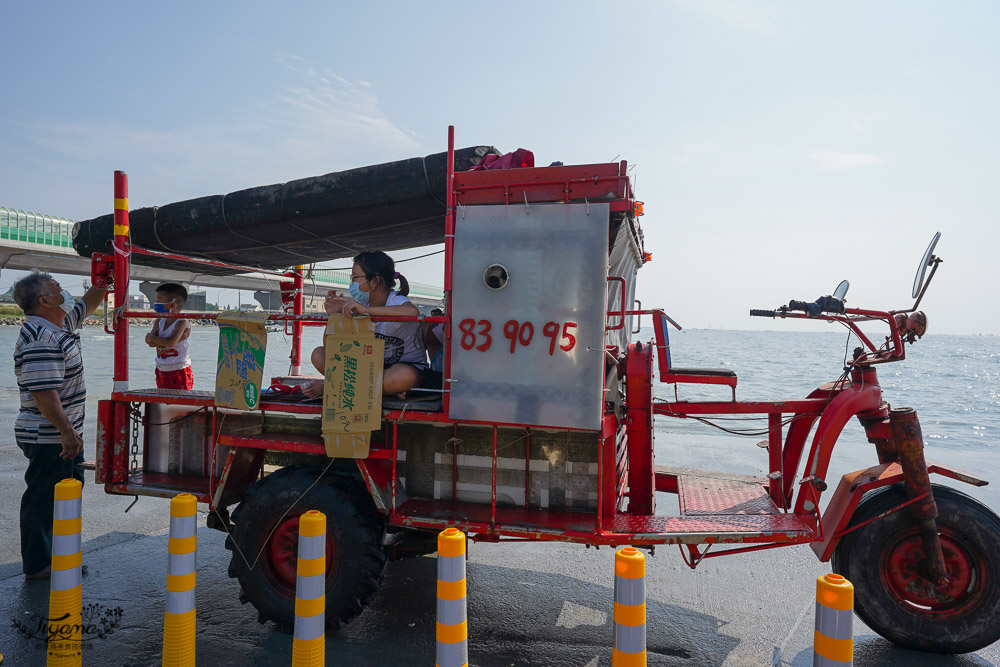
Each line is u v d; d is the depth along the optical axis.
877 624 3.50
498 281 3.26
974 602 3.40
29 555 4.38
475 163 3.72
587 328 3.17
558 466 3.51
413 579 4.62
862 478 3.54
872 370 3.79
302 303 6.50
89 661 3.34
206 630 3.74
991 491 7.14
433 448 3.69
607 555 5.25
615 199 3.21
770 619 4.04
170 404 4.07
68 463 4.43
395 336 3.90
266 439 3.77
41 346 4.14
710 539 3.19
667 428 11.80
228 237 4.58
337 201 4.02
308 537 2.71
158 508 6.25
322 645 2.75
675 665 3.43
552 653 3.52
